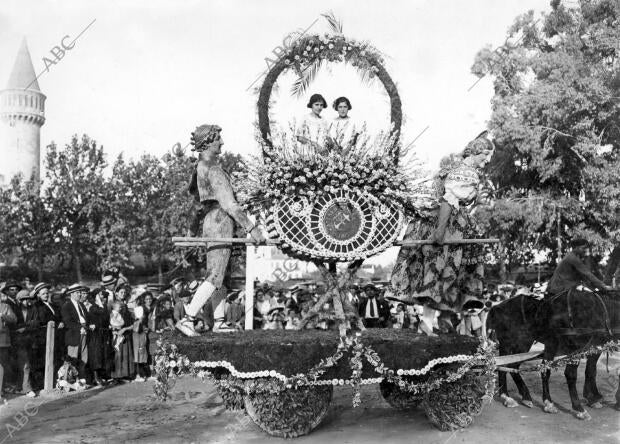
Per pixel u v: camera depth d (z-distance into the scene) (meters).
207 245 5.59
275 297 14.70
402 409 6.46
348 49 6.00
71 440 5.69
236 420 6.21
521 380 6.95
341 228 5.56
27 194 18.83
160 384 5.16
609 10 8.82
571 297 6.78
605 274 7.64
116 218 18.70
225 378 5.24
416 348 5.11
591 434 5.64
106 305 9.83
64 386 8.73
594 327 6.64
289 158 5.61
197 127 5.83
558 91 8.10
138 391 8.72
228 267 6.24
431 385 5.27
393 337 5.34
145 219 18.08
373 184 5.61
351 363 5.00
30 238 19.16
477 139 5.92
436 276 5.61
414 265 5.85
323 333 5.59
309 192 5.46
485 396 5.59
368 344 5.08
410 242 5.59
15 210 18.88
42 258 19.42
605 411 6.55
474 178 5.73
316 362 4.94
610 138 8.32
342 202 5.56
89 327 9.20
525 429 5.77
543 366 6.57
